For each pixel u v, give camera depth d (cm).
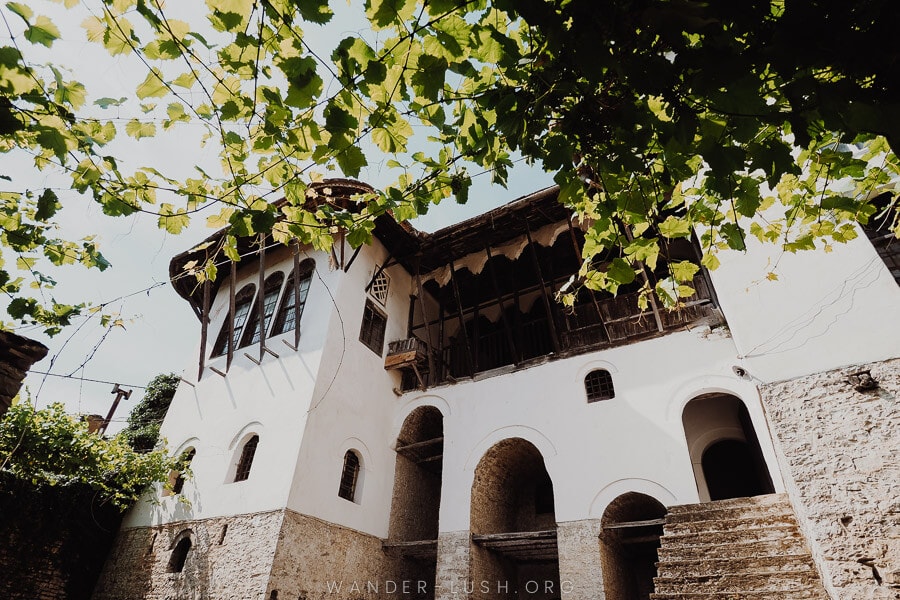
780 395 650
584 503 902
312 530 920
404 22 253
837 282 680
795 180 377
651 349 998
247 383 1146
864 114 209
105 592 1019
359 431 1121
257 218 370
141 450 1395
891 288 641
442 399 1218
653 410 927
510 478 1224
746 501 736
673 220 365
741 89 224
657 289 442
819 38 196
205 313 1256
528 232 1155
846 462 572
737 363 882
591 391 1052
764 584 574
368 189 1132
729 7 200
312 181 390
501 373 1166
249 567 852
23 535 945
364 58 267
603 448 938
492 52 272
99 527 1085
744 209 317
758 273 744
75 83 315
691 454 1049
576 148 294
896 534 514
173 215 385
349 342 1158
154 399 1593
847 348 635
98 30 278
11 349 504
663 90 233
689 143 238
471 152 325
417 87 272
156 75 300
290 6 259
